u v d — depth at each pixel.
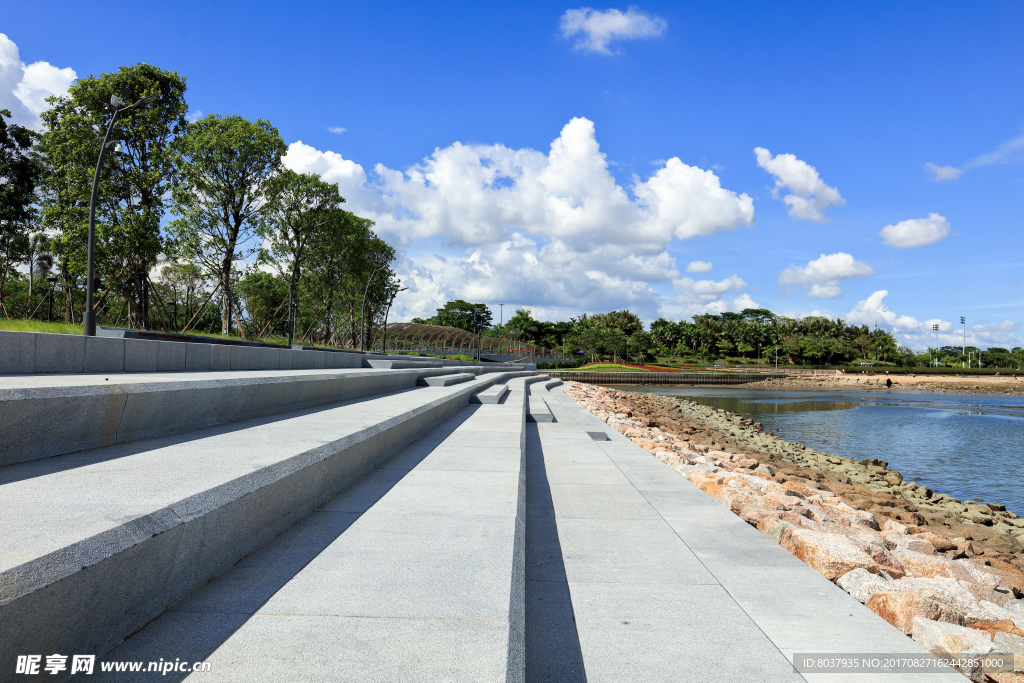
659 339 153.12
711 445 22.12
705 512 6.36
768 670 3.13
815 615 3.84
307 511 4.64
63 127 31.17
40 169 36.62
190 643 2.50
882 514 11.59
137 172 33.16
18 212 36.81
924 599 3.94
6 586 1.95
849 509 8.91
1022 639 3.78
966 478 19.33
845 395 71.38
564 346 135.75
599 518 6.12
